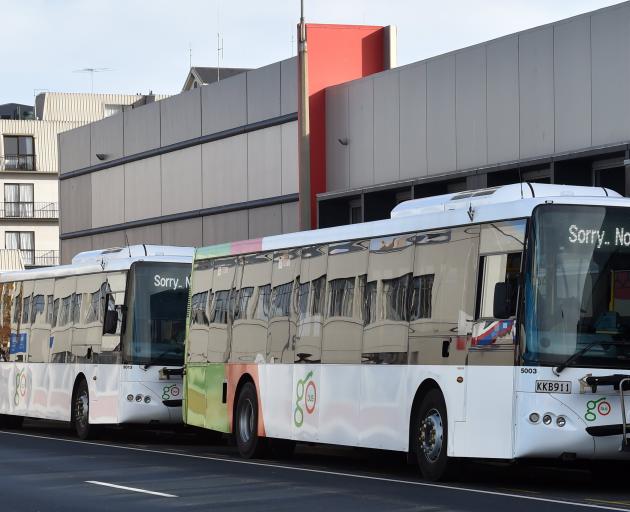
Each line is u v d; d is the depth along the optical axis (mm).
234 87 52938
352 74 47250
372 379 25125
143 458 30047
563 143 35312
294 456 31188
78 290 39375
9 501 20984
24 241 127750
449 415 22547
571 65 35062
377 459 30656
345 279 26516
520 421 20922
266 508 19203
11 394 44000
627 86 33156
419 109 41375
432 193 40625
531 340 20953
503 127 37594
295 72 48312
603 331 21047
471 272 22438
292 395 28234
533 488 22219
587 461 23266
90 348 38062
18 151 127812
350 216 45812
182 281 36719
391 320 24672
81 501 20797
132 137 61969
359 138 44625
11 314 44562
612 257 21328
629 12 33125
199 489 22266
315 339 27422
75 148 68188
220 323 31938
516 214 21578
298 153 48312
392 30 47438
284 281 29078
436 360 23078
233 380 30906
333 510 18797
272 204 50406
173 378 36125
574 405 20812
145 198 60906
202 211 55531
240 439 30375
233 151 53156
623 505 19078
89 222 66688
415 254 24141
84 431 38250
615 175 33906
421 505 19250
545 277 21109
